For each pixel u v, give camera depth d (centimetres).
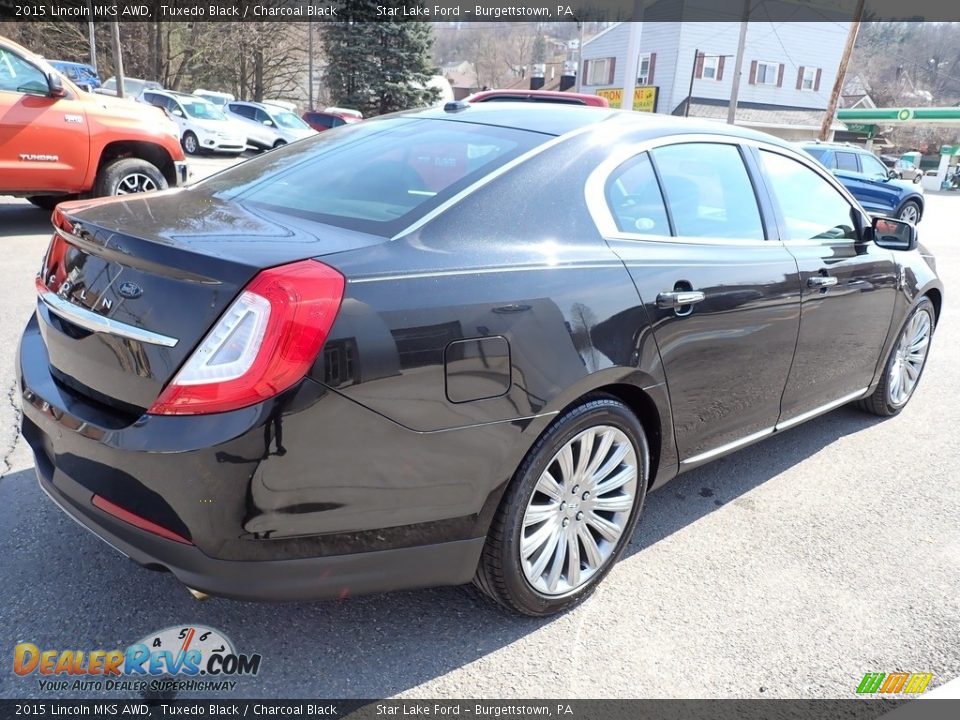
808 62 4022
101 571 265
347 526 205
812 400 375
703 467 389
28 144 741
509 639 250
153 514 195
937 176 3622
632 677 236
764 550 312
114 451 196
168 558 196
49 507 301
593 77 4112
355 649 240
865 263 383
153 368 197
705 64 3681
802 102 4100
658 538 318
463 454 218
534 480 238
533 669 237
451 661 238
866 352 405
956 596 287
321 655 237
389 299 203
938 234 1527
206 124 2175
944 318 742
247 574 197
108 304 210
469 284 219
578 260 249
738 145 336
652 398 272
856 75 6188
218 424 186
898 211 1602
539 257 240
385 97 3984
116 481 199
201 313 192
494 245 234
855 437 439
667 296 270
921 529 336
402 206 239
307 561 203
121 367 205
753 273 310
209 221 232
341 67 3969
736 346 304
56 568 265
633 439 269
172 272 197
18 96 733
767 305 315
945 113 4147
